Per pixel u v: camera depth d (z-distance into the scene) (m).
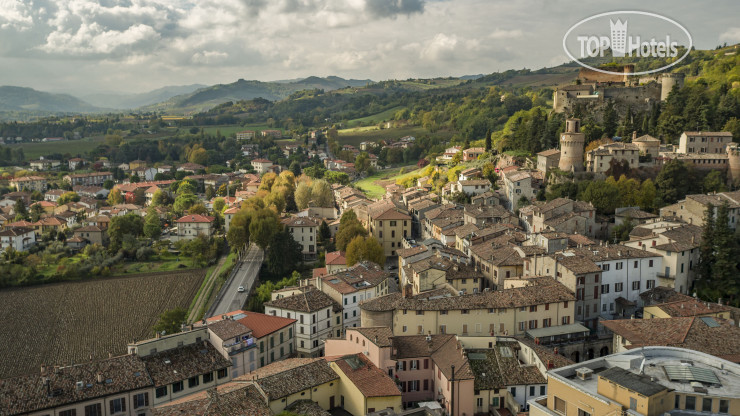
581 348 111.62
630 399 58.34
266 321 120.25
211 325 109.12
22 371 142.50
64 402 85.00
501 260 138.88
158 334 110.50
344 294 135.50
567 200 172.75
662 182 185.12
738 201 156.88
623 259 124.94
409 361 99.50
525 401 92.50
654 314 110.00
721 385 61.81
